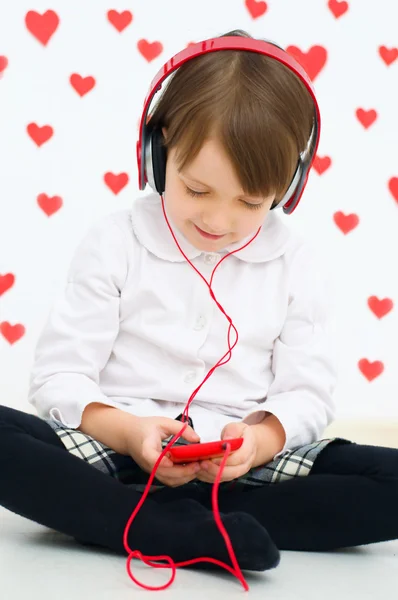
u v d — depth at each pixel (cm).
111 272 125
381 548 110
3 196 256
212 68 112
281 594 87
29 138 258
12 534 107
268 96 110
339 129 271
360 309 268
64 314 124
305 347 125
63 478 96
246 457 102
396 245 271
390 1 274
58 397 114
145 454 100
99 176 260
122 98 262
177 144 111
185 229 119
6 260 254
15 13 259
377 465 103
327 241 269
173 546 93
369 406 265
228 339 124
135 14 263
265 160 107
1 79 258
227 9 267
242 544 89
